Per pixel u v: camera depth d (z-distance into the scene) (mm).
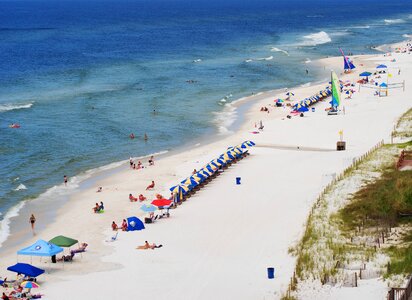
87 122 97938
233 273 43031
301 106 101188
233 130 92000
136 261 46688
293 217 53188
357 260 41875
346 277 39062
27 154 80562
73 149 83000
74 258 48094
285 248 46844
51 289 42250
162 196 62250
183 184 62375
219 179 67562
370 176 59000
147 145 85062
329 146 78562
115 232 53656
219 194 62250
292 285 39406
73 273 45062
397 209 49531
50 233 54875
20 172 73438
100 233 53750
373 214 49344
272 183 64062
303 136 84625
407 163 61469
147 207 56000
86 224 56469
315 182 62875
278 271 42719
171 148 83688
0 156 79562
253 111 104000
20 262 48375
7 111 106000
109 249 49656
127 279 43312
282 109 104312
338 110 98375
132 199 62750
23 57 185125
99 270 45375
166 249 48719
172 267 45000
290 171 67875
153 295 40375
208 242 49594
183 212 57750
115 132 91688
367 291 37062
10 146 84062
